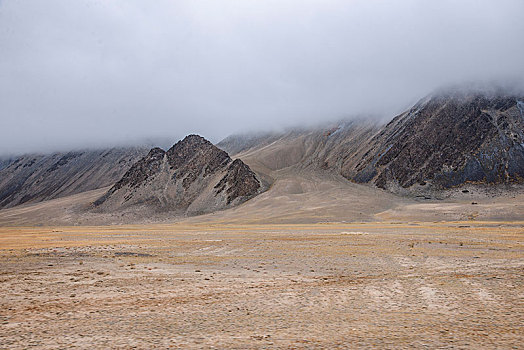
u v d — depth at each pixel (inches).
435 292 863.1
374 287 933.8
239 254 1768.0
